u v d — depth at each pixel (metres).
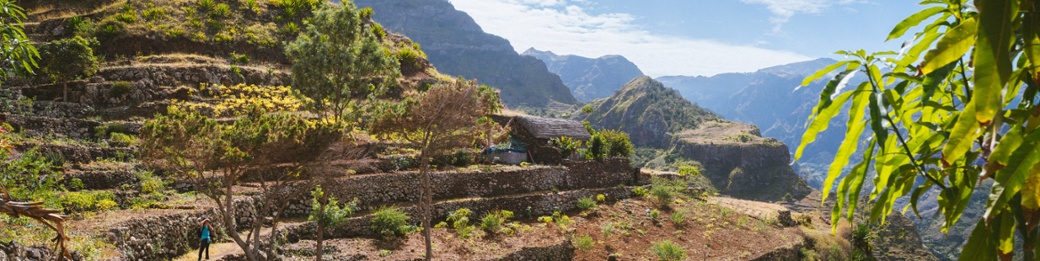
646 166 184.00
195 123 20.30
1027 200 3.34
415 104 27.44
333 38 39.88
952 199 4.26
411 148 38.12
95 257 18.03
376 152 36.16
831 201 140.38
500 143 41.84
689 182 52.25
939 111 4.77
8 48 11.53
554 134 43.88
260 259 22.86
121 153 29.66
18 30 11.73
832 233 4.76
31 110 35.50
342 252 26.52
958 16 4.12
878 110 4.05
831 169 4.64
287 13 57.22
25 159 19.56
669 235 35.88
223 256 22.98
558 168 39.84
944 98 4.74
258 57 50.78
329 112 42.53
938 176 4.42
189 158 20.20
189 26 50.72
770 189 153.75
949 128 4.38
